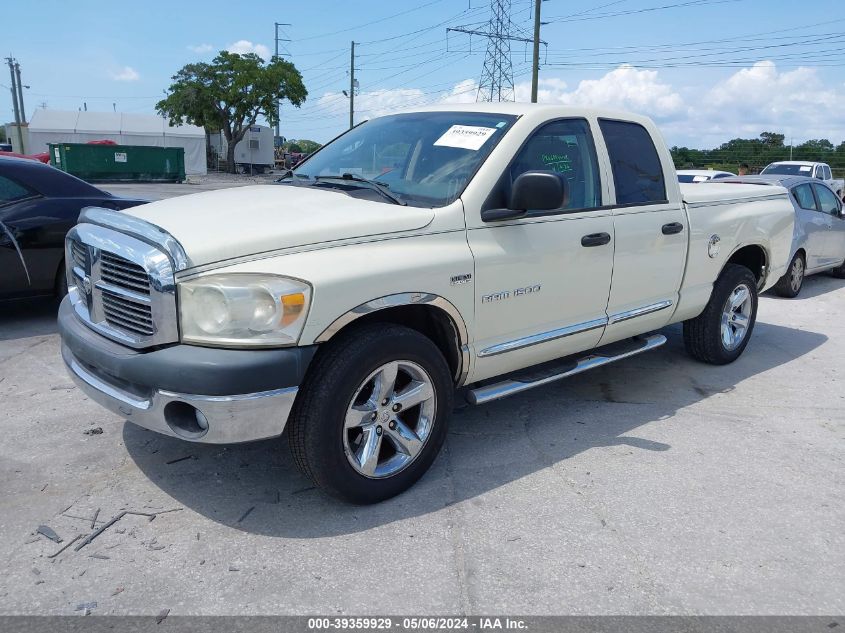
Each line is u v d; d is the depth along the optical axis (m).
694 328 5.65
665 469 3.94
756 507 3.55
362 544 3.14
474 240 3.66
